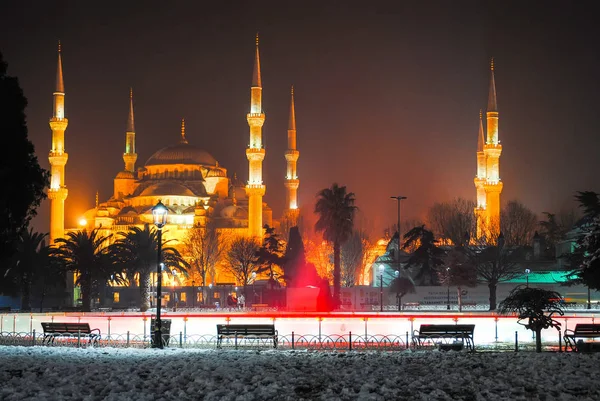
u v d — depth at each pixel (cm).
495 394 2031
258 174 18350
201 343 4503
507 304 3606
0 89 4938
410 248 14125
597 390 2122
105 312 9950
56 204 18088
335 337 4869
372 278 14562
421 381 2300
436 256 11856
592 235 5562
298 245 12925
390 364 2819
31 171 5097
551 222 16500
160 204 4109
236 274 16462
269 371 2581
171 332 5300
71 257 10269
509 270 11150
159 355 3322
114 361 2927
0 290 10438
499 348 4022
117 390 2141
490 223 14475
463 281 9369
